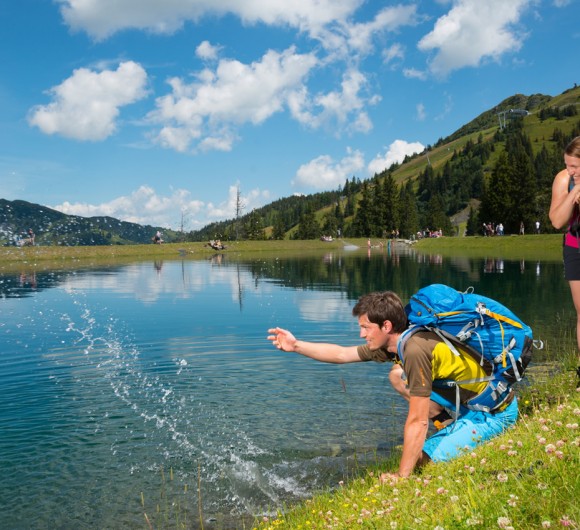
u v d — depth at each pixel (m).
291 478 4.80
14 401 6.96
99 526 4.14
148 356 9.41
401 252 57.72
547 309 13.22
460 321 3.79
